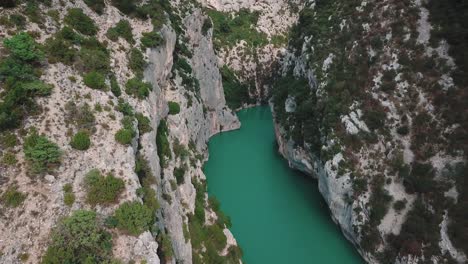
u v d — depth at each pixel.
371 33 53.66
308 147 57.78
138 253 23.48
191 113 59.56
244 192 59.62
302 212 54.69
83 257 22.17
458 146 40.81
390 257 41.16
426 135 43.72
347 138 49.19
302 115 60.03
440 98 43.91
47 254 21.48
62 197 24.69
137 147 31.47
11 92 27.31
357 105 49.94
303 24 74.25
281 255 47.06
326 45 60.81
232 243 42.03
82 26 38.59
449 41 46.19
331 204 50.47
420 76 46.59
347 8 60.69
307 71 64.31
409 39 49.16
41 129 27.41
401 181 43.75
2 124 26.06
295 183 61.91
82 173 26.45
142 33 45.78
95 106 30.97
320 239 49.41
